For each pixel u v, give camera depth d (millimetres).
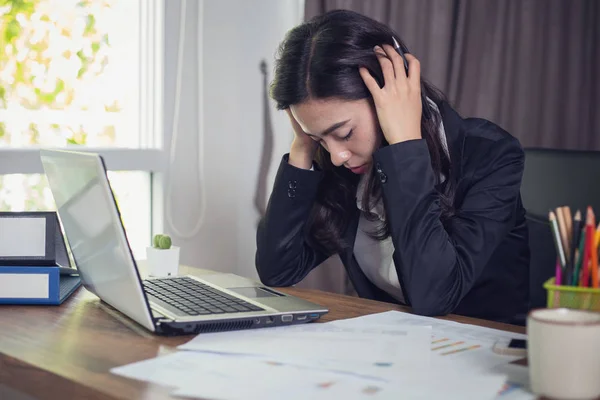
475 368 925
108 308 1298
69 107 2277
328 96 1356
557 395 812
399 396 815
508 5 2668
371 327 1145
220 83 2510
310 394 824
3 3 2137
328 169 1601
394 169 1330
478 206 1415
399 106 1362
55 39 2238
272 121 2539
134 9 2383
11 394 1366
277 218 1576
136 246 2418
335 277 2473
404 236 1313
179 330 1095
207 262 2537
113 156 2277
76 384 887
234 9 2523
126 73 2385
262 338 1071
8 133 2166
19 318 1224
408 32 2488
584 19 2725
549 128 2744
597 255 961
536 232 1712
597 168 1676
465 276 1338
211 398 815
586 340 799
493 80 2652
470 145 1485
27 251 1326
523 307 1571
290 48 1409
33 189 2199
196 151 2475
